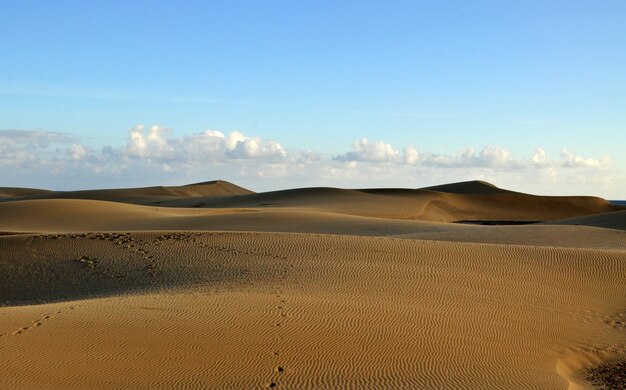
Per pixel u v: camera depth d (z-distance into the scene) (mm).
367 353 15656
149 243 31750
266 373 14039
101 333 15305
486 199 126188
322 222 58469
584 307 23641
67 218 59094
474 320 19703
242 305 18484
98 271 28328
